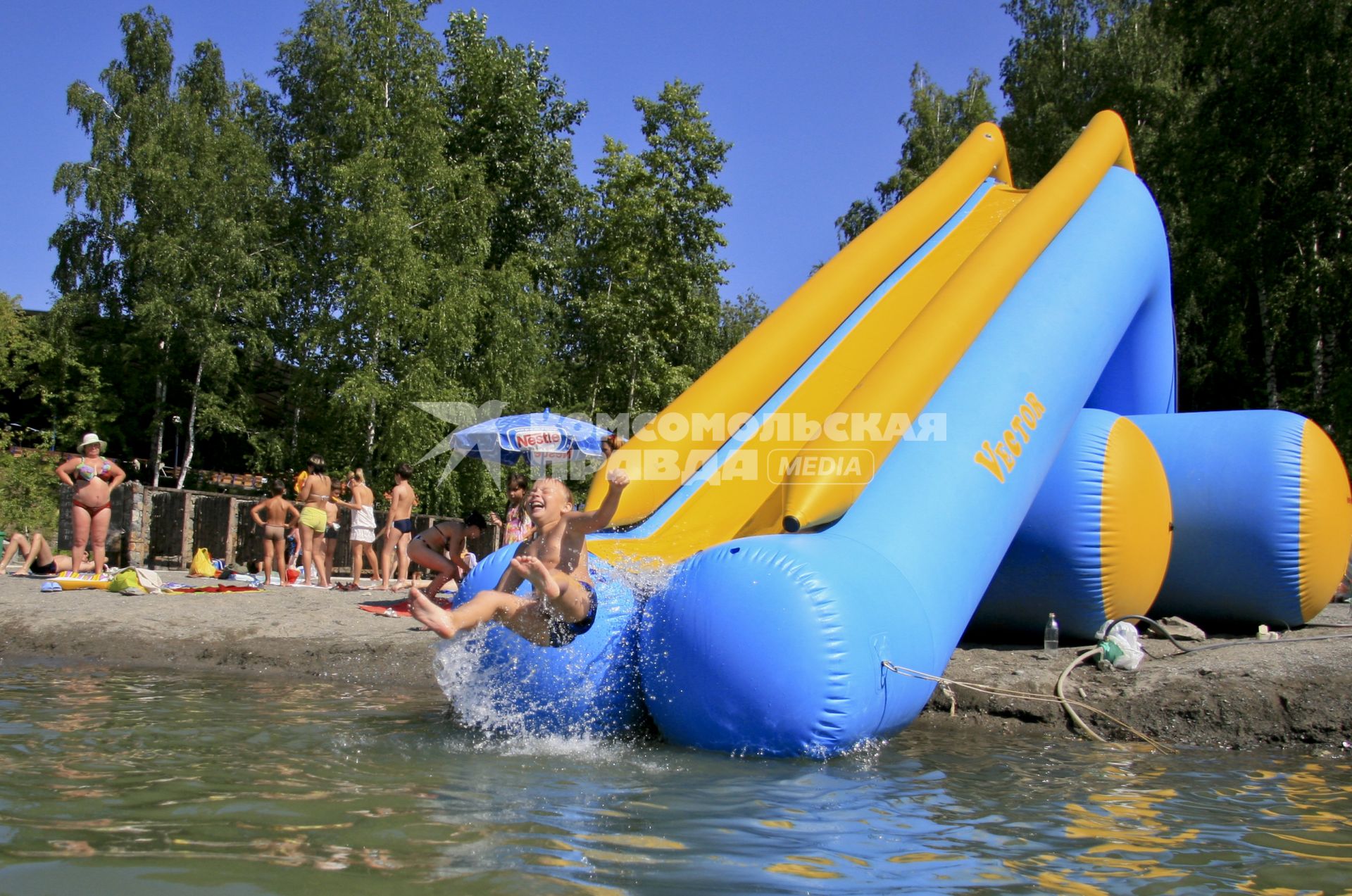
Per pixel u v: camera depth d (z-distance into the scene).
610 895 2.68
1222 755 5.00
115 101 24.36
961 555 5.41
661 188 27.70
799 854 3.13
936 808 3.77
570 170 29.80
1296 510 7.59
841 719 4.32
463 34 28.09
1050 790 4.13
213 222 22.56
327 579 11.09
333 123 24.39
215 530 12.52
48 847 2.88
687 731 4.59
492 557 5.24
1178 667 6.06
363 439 21.50
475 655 4.95
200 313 22.47
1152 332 9.33
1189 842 3.43
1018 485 5.99
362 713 5.38
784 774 4.20
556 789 3.82
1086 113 27.75
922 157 32.28
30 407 24.84
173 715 5.09
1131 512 6.86
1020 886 2.92
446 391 20.52
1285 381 24.39
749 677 4.35
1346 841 3.47
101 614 8.12
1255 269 21.59
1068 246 8.05
